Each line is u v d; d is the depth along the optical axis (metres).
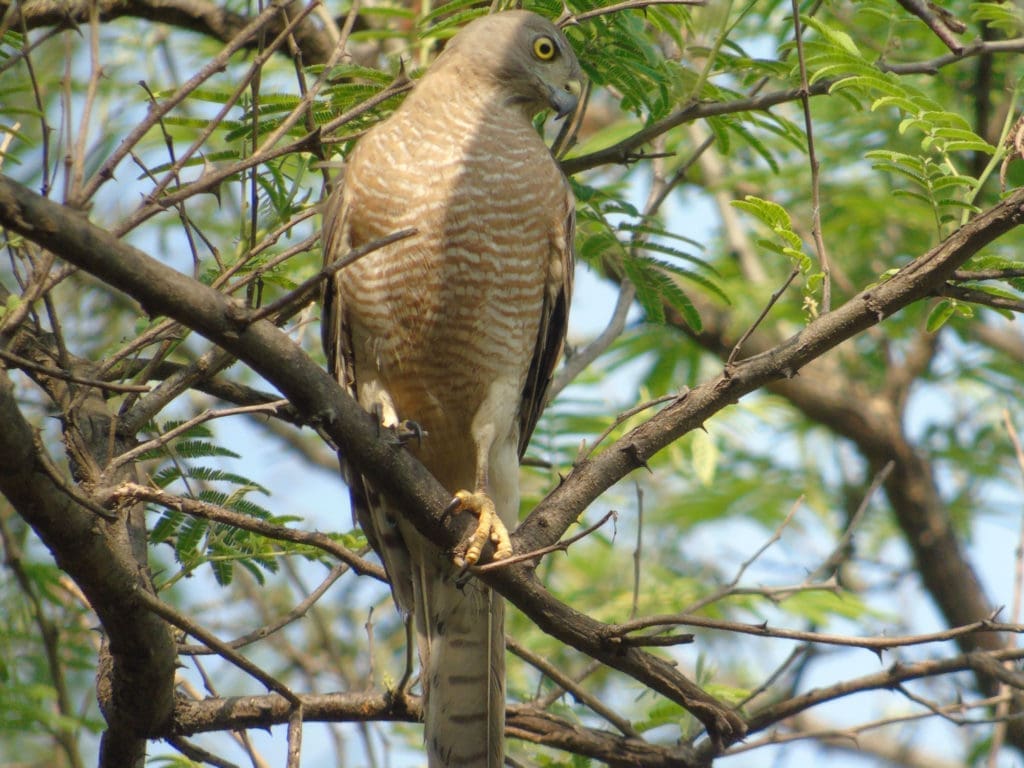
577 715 10.01
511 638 8.82
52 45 13.21
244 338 5.70
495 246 8.42
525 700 9.75
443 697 8.16
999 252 13.09
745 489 15.31
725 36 8.80
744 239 15.30
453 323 8.48
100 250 5.20
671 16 9.41
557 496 7.36
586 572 14.09
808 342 7.08
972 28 11.82
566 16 8.55
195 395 12.71
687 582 13.32
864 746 15.66
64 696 8.44
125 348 6.95
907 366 15.42
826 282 7.28
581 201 9.47
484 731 8.11
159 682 6.71
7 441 5.34
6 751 10.72
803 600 12.72
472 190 8.36
